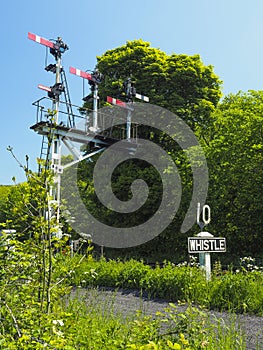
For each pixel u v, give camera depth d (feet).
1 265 12.64
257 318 21.75
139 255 68.23
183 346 11.21
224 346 13.52
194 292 26.86
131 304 25.77
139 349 8.15
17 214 11.82
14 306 12.00
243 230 57.31
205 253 30.42
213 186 59.26
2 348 9.30
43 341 9.93
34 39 57.26
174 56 84.28
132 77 82.17
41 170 11.32
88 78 64.90
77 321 12.61
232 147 57.41
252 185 55.83
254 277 27.20
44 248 11.29
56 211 12.22
